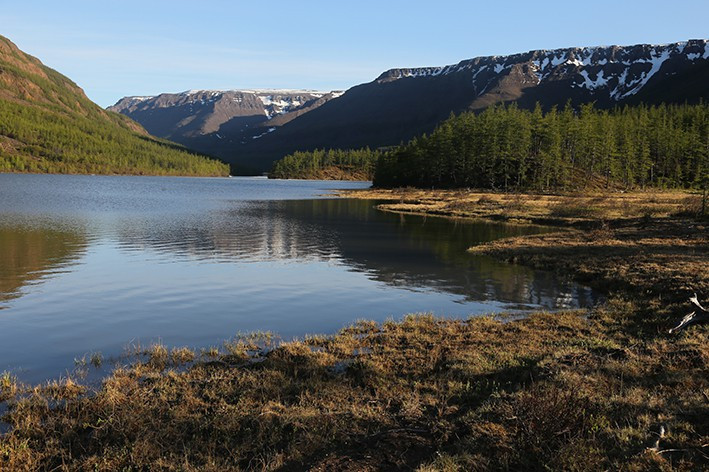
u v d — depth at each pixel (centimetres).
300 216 6469
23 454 884
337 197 11300
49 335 1641
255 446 921
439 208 7762
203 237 4244
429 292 2372
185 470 845
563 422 857
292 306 2094
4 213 5616
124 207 7062
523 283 2581
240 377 1252
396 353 1455
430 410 1050
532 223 5834
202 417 1036
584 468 739
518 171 12406
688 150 12975
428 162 14288
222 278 2634
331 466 823
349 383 1226
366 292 2369
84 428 991
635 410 934
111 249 3491
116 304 2067
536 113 13588
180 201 8738
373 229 5125
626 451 783
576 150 12712
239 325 1798
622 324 1716
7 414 1041
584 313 1928
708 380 1070
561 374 1155
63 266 2844
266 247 3781
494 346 1495
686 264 2477
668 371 1155
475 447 841
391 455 852
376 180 17338
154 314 1927
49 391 1162
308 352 1446
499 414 957
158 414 1041
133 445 916
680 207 6050
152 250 3494
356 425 980
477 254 3550
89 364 1370
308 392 1141
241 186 17000
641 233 4069
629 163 12694
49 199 8062
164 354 1425
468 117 15038
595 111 14550
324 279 2659
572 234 4272
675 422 865
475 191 11794
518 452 816
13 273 2623
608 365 1219
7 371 1314
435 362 1369
